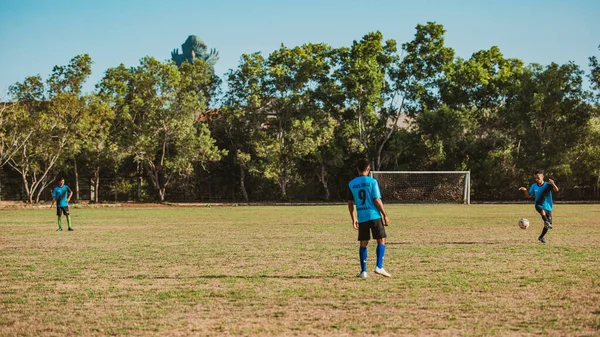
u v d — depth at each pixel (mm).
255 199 69688
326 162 64688
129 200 67125
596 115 59625
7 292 9344
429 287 9469
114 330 6926
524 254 13867
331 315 7562
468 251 14586
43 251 15320
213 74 71750
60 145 54812
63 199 23188
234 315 7625
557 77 59625
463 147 63156
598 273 10797
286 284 9891
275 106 65688
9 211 43688
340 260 13039
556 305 8039
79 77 57625
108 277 10812
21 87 56625
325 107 66000
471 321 7184
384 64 66312
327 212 39594
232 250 15305
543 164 58562
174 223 27938
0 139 50906
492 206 49031
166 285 9898
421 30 64938
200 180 68562
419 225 24812
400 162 68500
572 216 31375
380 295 8844
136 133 61688
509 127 62281
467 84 64375
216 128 68312
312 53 67375
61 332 6883
